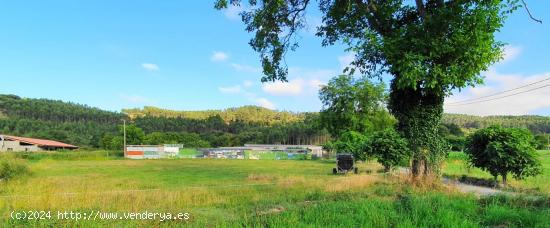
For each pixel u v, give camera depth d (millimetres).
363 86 59906
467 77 13523
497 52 13539
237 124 177375
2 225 8312
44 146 83625
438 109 15883
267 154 85250
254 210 10281
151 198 12008
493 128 17328
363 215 8773
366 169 30688
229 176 26953
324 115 62344
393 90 16359
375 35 13930
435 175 15469
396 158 23625
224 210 10438
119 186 17953
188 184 19125
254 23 16891
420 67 13125
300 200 12000
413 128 15773
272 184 18109
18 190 15195
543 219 8305
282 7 16609
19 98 146250
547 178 19578
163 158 78562
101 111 161500
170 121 160125
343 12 16375
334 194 12805
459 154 49000
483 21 12750
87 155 69750
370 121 59844
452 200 10562
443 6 13836
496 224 8578
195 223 8641
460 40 12984
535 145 17031
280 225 8039
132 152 80812
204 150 87062
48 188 16078
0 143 76062
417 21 15320
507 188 15781
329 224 8211
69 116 142375
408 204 9836
